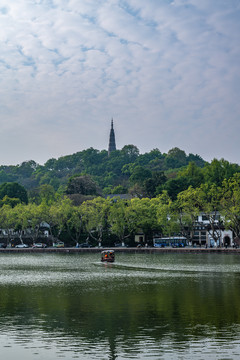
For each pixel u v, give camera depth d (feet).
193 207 558.56
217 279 260.83
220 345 122.01
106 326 141.49
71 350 118.93
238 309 166.61
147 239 654.12
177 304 177.58
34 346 122.11
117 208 601.21
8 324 144.36
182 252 539.70
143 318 152.05
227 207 529.45
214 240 577.84
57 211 610.65
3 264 379.55
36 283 245.04
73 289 219.82
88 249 581.12
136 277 273.54
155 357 113.60
